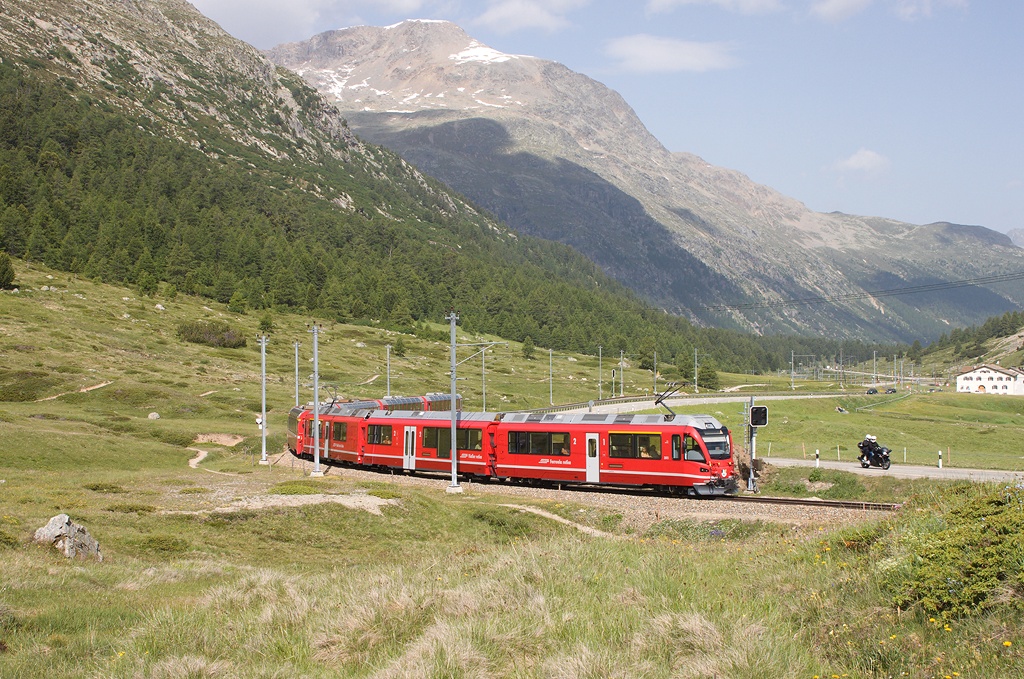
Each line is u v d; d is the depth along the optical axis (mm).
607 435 45688
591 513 38281
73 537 27938
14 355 119375
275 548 33750
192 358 148750
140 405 101500
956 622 13188
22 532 28406
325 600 19328
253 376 142000
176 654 16016
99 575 25203
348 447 62688
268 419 104000
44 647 16859
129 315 170125
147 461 68562
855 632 13750
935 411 140875
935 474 54281
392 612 17281
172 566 28203
